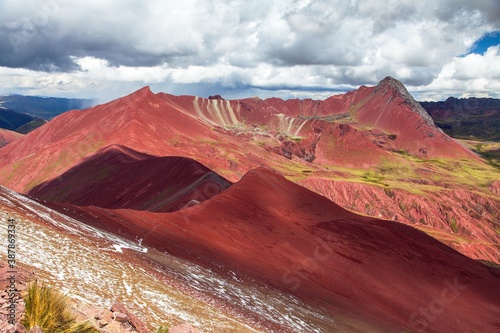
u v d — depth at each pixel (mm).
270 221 46906
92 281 15672
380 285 40469
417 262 49344
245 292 25969
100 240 22609
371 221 57531
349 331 26969
